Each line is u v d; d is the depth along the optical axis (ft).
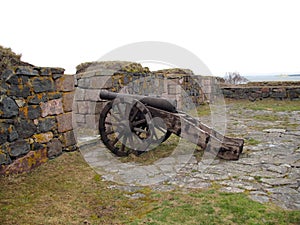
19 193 9.52
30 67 11.98
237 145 12.91
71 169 12.09
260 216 7.78
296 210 8.14
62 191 9.89
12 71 11.04
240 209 8.19
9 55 11.34
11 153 10.81
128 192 9.87
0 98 10.43
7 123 10.69
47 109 12.81
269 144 15.69
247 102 35.60
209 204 8.61
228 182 10.44
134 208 8.67
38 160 12.14
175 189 9.98
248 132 19.01
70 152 13.97
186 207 8.48
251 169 11.78
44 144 12.57
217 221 7.59
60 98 13.70
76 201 9.14
